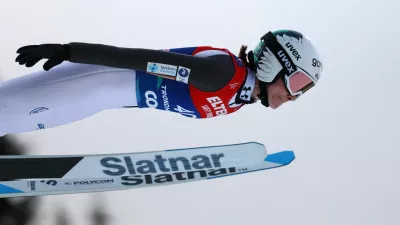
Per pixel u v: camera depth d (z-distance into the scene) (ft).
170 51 33.94
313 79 34.86
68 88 35.42
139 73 35.40
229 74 32.89
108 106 36.86
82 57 30.22
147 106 36.65
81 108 36.42
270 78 34.17
